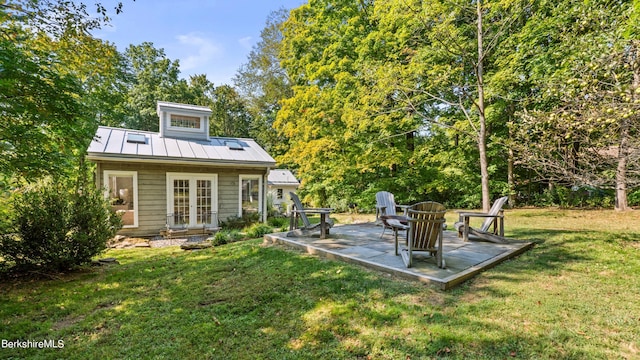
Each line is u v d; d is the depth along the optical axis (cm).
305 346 240
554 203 1227
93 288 398
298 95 1183
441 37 721
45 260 461
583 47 416
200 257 550
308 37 1283
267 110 2467
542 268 418
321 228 607
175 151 947
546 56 719
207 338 256
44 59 460
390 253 476
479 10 679
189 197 956
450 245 536
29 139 440
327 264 441
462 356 220
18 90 388
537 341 236
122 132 1015
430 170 1291
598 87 376
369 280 369
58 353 241
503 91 889
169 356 232
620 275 386
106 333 272
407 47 837
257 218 1054
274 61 2297
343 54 1217
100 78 675
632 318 271
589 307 293
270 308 310
